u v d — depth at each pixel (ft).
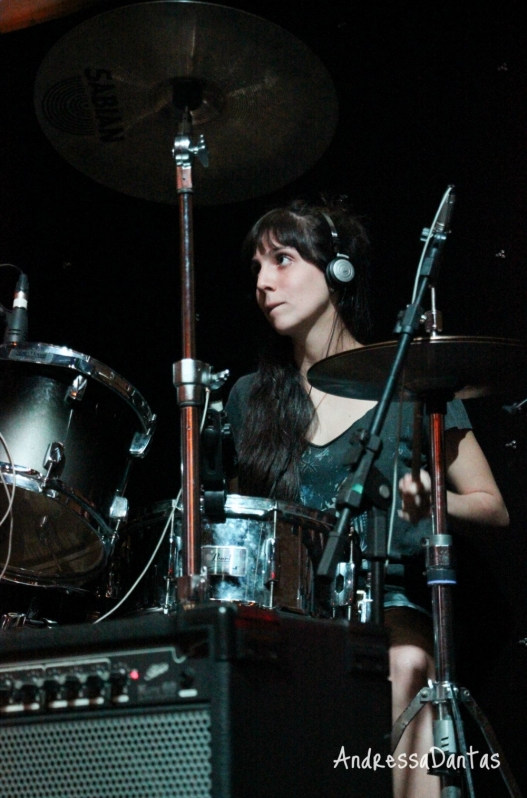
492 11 10.88
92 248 12.19
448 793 6.26
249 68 7.24
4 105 11.87
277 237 8.73
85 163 8.29
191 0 6.71
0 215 11.88
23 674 4.79
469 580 8.29
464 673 8.36
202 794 4.29
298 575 7.35
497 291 10.30
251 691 4.42
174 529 7.54
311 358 8.85
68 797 4.55
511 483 9.77
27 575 7.94
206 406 6.67
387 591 7.72
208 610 4.42
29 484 7.12
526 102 10.59
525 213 10.37
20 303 7.76
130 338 12.11
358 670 5.06
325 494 8.27
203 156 6.64
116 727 4.52
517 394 7.72
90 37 7.06
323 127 7.77
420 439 7.71
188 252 6.37
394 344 6.52
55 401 7.46
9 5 7.76
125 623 4.59
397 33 11.23
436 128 10.96
